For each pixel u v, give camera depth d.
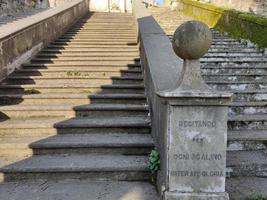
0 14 6.93
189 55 1.99
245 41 5.45
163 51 3.17
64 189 2.30
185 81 2.01
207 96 1.95
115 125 2.95
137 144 2.67
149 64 2.91
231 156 2.57
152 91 2.79
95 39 5.73
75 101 3.46
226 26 6.53
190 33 1.96
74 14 7.38
